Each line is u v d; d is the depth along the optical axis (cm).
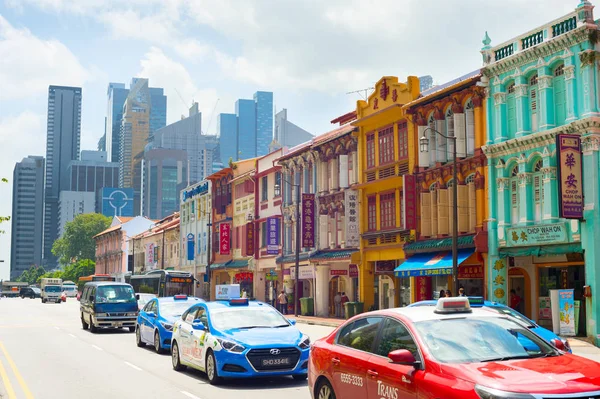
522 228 2572
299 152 4462
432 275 3141
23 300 10656
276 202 4956
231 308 1508
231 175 6078
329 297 4166
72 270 14500
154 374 1573
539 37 2567
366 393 793
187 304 2172
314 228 4188
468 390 624
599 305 2262
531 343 745
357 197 3762
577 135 2319
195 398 1223
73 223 15725
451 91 2975
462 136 2961
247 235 5347
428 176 3158
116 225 11481
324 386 907
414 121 3275
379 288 3625
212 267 6159
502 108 2720
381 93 3562
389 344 786
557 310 2227
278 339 1364
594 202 2283
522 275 2733
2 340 2577
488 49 2791
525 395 588
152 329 2109
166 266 8131
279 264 4834
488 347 727
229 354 1337
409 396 707
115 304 2930
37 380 1494
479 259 2788
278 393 1270
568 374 632
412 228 3203
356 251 3725
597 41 2347
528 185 2588
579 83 2367
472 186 2872
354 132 3800
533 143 2538
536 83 2586
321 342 941
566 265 2517
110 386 1391
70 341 2514
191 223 7212
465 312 796
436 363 688
